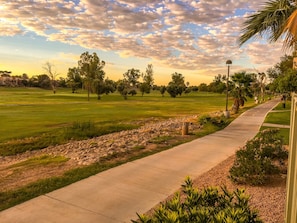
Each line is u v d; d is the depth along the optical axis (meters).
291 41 6.41
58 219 5.55
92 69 89.88
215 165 9.56
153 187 7.38
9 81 151.75
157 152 11.34
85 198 6.57
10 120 24.50
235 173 7.43
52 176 8.31
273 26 9.93
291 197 4.13
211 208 3.46
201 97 102.81
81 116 28.98
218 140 14.20
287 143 12.72
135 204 6.31
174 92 98.88
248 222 3.34
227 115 25.73
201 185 7.50
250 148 9.00
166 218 2.87
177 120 26.56
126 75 143.00
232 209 3.17
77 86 118.25
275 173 7.74
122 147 12.38
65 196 6.66
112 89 92.69
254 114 29.39
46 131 18.28
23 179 8.16
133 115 31.98
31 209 5.97
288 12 9.22
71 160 10.30
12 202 6.31
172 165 9.48
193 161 10.04
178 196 3.65
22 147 14.10
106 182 7.66
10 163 11.39
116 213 5.85
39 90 136.38
